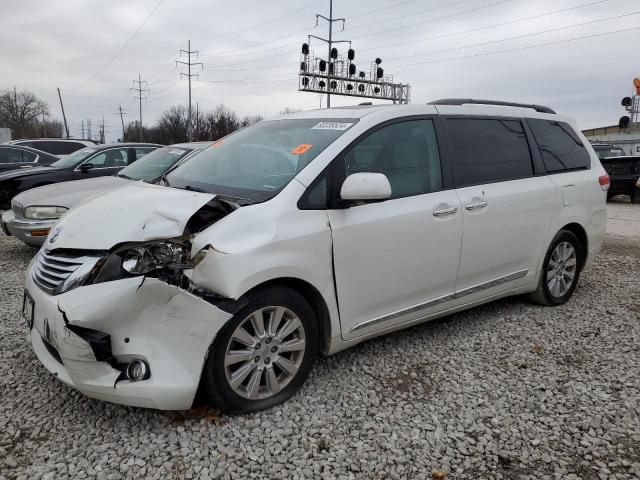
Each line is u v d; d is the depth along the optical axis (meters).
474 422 3.10
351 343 3.56
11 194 8.62
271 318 3.13
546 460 2.77
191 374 2.83
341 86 36.12
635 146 32.28
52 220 6.52
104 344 2.72
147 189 3.67
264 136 4.07
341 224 3.34
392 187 3.67
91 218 3.18
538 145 4.83
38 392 3.29
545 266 4.92
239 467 2.64
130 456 2.69
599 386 3.55
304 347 3.27
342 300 3.40
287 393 3.24
